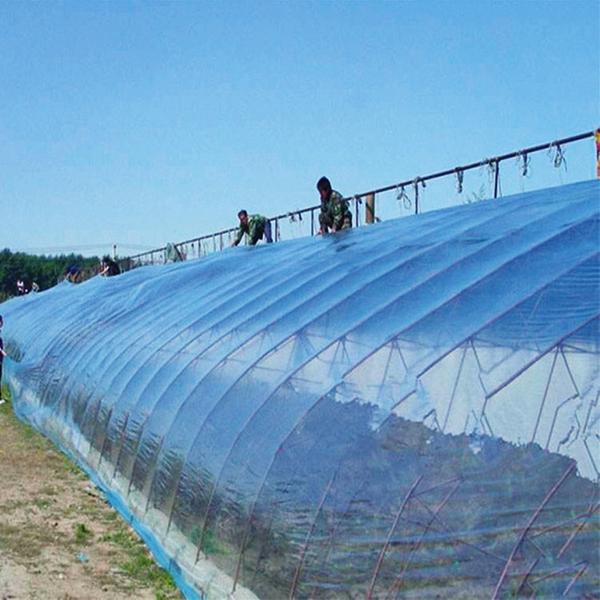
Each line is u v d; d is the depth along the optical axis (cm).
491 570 692
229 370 1234
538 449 718
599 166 1355
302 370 1036
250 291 1611
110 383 1778
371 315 1052
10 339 3669
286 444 938
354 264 1372
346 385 934
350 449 848
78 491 1571
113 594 1034
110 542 1255
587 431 706
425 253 1218
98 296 2883
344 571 789
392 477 787
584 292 848
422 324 934
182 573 1067
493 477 724
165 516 1216
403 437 811
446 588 714
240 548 955
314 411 940
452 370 834
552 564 668
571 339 775
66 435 2000
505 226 1197
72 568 1124
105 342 2116
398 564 748
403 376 880
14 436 2164
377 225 1808
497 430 750
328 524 823
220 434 1113
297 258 1736
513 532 691
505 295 907
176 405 1330
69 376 2214
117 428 1593
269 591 883
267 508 918
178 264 2931
